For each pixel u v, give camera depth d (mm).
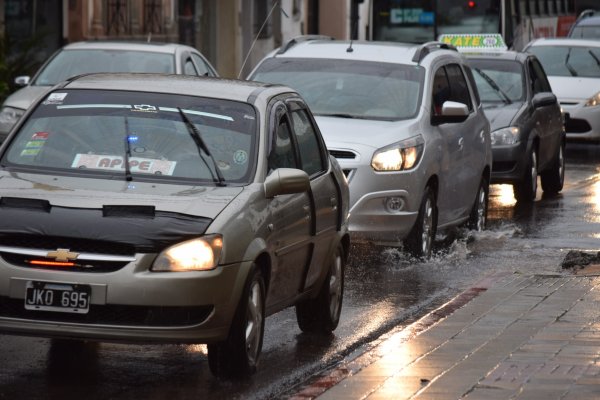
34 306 18547
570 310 24422
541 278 28484
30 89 44469
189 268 18641
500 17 79438
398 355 20438
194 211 19219
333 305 23781
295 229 21266
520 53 49375
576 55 66688
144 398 18672
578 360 19938
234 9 88312
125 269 18484
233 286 19031
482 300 25484
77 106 21812
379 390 17984
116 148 21016
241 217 19438
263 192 20359
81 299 18469
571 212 43719
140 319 18609
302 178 20562
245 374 19688
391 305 26594
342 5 109312
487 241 36312
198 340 18766
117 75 23016
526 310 24438
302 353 22094
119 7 73438
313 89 34062
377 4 80312
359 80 34156
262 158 20891
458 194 35125
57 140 21281
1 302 18688
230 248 18984
